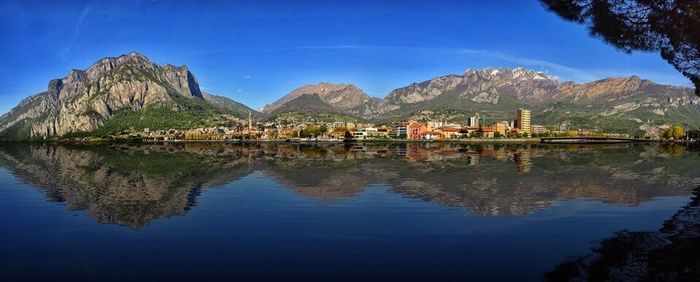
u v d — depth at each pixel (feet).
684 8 85.71
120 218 120.26
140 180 215.51
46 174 254.06
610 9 93.71
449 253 85.46
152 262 82.07
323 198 151.02
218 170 268.62
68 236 101.09
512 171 247.09
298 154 449.48
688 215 117.39
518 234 98.94
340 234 100.37
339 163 317.01
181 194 165.37
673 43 94.22
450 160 342.44
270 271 76.48
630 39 95.91
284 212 126.31
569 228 103.86
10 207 138.72
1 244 94.68
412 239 95.86
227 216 121.39
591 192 161.79
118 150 618.85
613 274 71.67
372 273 75.05
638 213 120.88
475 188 174.09
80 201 150.30
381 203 140.05
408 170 255.50
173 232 103.60
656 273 71.41
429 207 132.57
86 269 78.79
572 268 75.36
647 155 406.00
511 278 71.46
